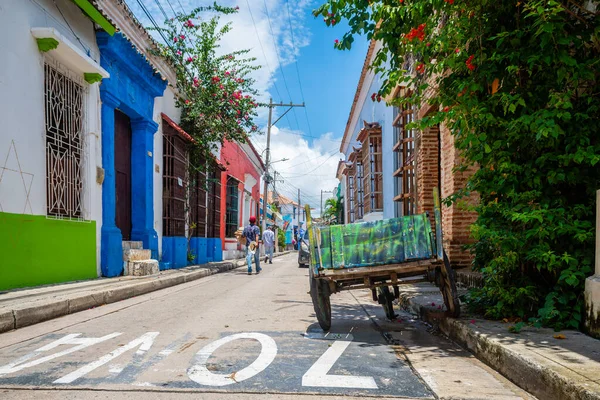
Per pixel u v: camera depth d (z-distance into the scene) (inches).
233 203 924.0
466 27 197.8
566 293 173.2
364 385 129.6
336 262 192.2
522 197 182.2
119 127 434.0
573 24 182.1
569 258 168.1
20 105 275.0
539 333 163.0
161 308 265.4
